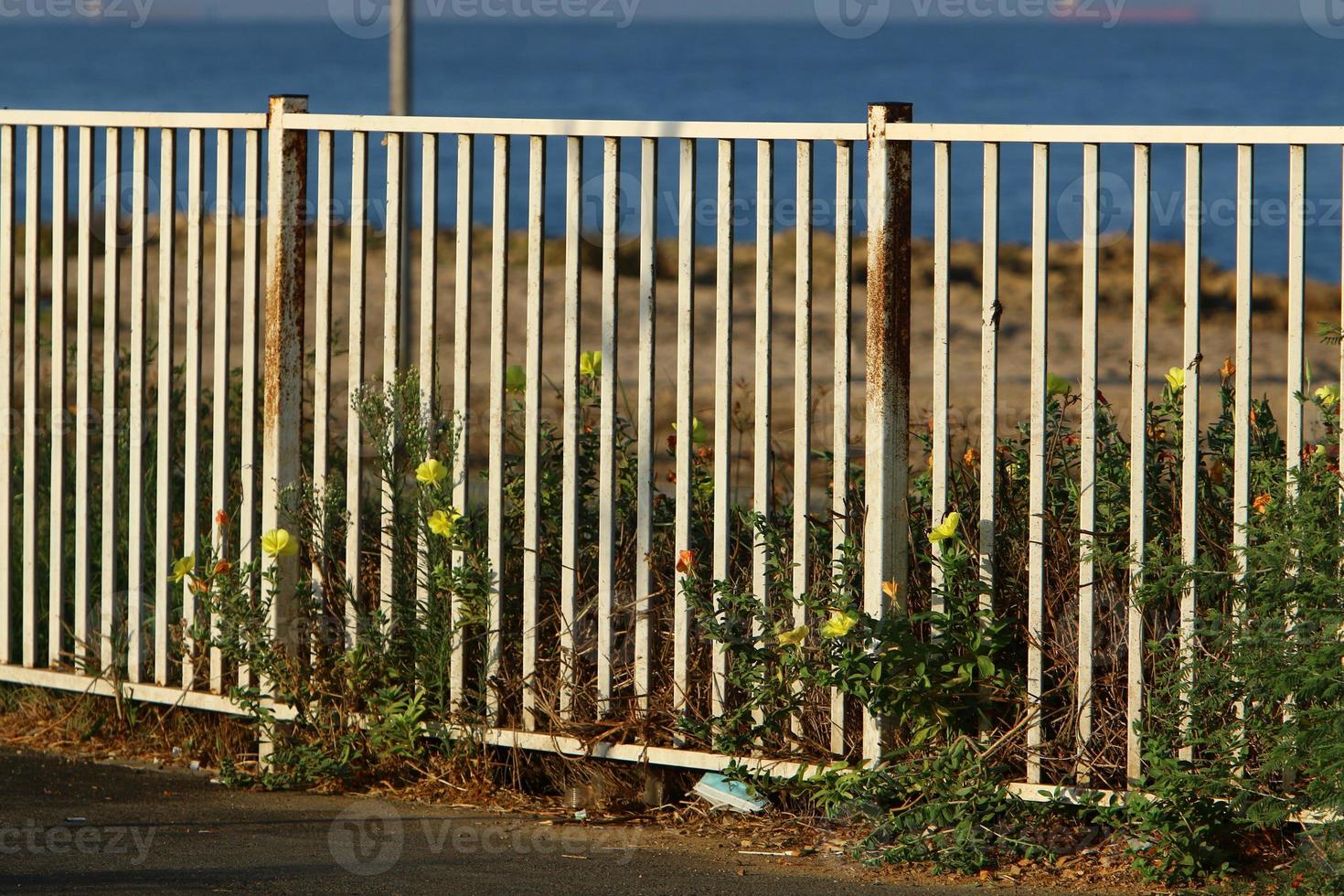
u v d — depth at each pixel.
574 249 16.12
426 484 16.52
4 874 13.93
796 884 14.16
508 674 17.17
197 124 17.50
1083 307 14.60
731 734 15.92
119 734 18.83
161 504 18.22
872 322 15.02
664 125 15.42
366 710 17.44
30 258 18.72
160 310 17.94
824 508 18.86
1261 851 14.62
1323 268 84.44
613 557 16.30
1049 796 14.77
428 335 16.73
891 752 15.14
